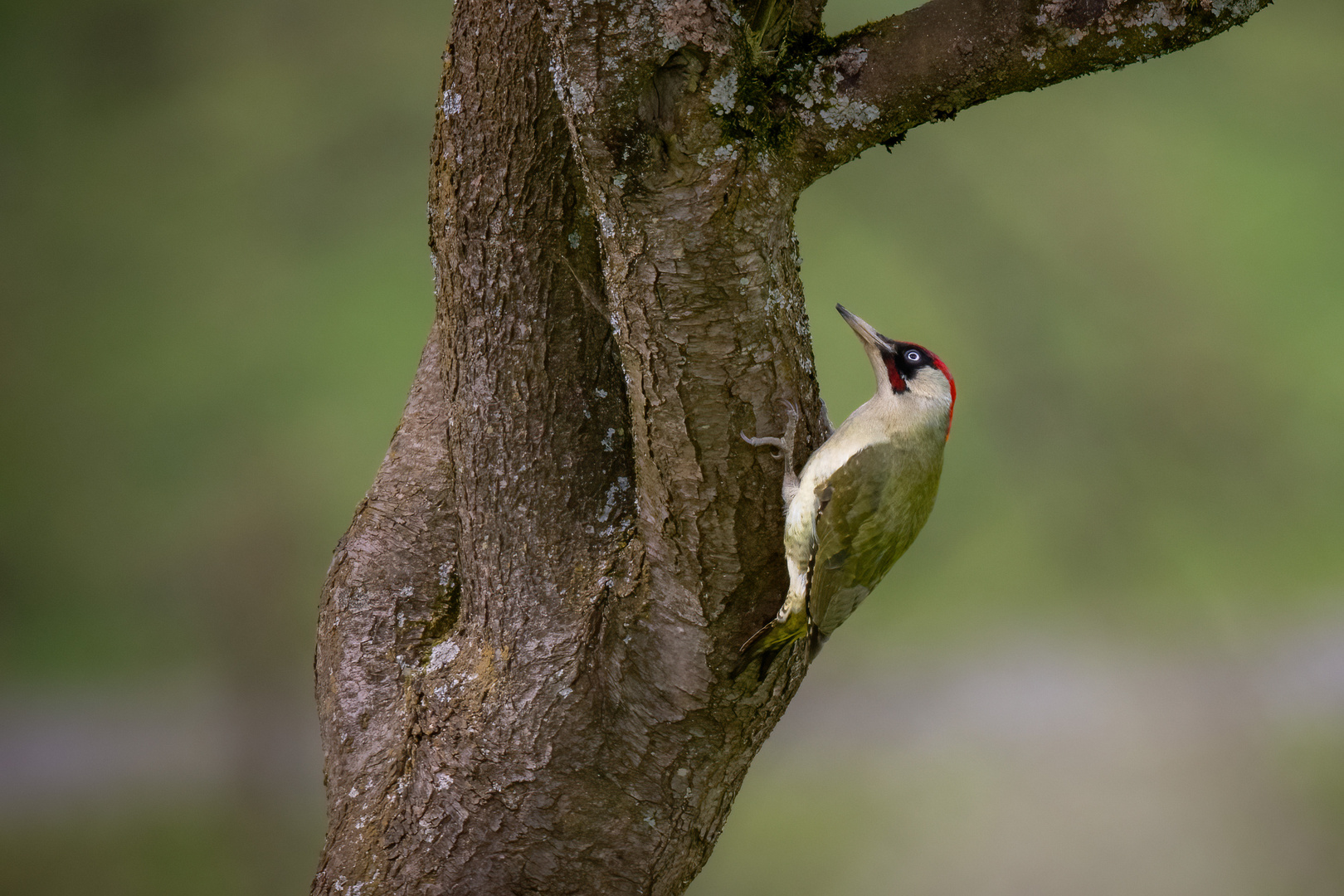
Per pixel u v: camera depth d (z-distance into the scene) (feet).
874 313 52.16
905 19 13.33
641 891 17.06
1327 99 43.34
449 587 18.79
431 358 19.74
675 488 14.85
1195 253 44.01
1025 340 43.11
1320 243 43.83
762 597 15.64
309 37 49.06
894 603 60.95
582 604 16.55
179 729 59.98
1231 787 48.65
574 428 16.90
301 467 56.54
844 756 55.42
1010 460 44.60
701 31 12.42
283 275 54.34
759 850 48.26
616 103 12.57
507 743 16.58
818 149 13.51
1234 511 42.80
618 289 13.70
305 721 56.03
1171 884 44.60
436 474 19.01
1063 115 44.80
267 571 56.49
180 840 49.80
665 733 16.47
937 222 44.37
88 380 56.80
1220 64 43.57
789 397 14.62
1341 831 47.11
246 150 51.39
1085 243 44.01
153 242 53.93
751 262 13.43
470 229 16.38
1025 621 58.23
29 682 62.03
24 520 59.67
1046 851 46.21
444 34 49.39
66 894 46.83
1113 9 12.80
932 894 44.93
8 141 50.88
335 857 17.58
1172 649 49.32
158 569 59.93
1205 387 42.73
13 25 48.75
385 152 50.42
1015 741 53.83
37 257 54.39
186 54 49.44
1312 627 50.72
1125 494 42.16
